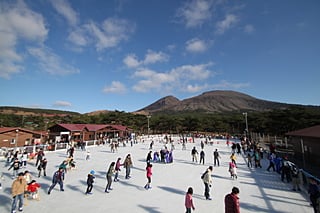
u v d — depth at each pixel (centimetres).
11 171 1691
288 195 1127
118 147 3744
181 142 4759
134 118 8406
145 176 1584
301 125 4275
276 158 1709
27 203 1000
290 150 3070
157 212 916
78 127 4406
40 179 1452
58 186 1294
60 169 1226
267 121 5250
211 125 8138
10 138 3706
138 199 1081
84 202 1029
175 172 1734
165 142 4616
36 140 3847
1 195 1102
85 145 3481
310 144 2183
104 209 944
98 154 2794
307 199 1053
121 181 1439
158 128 8706
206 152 3095
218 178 1534
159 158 2338
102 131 5022
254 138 5253
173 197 1114
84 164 2052
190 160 2366
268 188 1268
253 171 1781
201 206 984
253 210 928
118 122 7688
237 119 7469
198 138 6244
